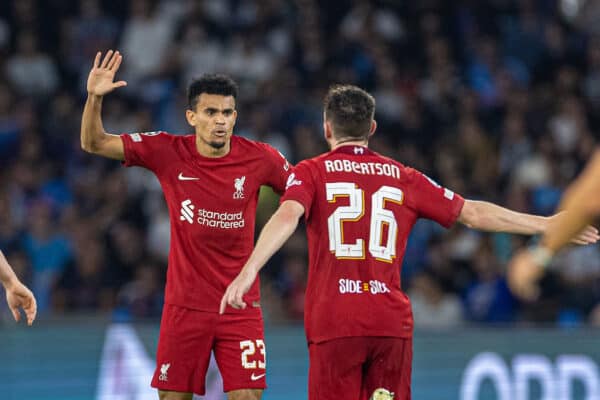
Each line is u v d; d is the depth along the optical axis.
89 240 37.75
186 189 19.92
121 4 51.88
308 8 55.47
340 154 17.89
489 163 48.06
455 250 41.31
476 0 58.91
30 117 43.56
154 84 48.12
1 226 37.59
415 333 32.38
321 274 17.41
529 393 33.53
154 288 36.19
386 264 17.47
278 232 16.30
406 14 57.91
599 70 57.59
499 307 39.12
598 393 34.50
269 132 46.28
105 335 28.19
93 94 19.16
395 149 48.66
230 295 15.33
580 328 34.56
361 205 17.48
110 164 43.28
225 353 19.95
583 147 50.56
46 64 47.88
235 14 53.38
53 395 27.38
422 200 17.97
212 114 19.67
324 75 51.41
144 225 40.88
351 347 17.16
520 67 57.56
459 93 53.28
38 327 27.45
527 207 45.09
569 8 63.66
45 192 41.41
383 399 17.33
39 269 37.59
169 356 19.98
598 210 9.10
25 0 49.78
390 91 51.31
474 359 32.94
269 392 30.22
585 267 42.00
